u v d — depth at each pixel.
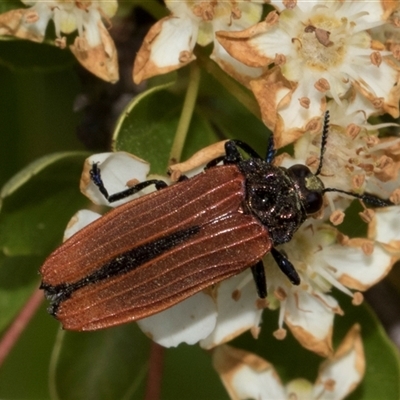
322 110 0.10
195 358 0.12
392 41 0.11
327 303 0.11
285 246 0.11
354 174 0.11
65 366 0.11
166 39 0.10
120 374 0.11
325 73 0.10
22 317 0.11
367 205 0.11
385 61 0.11
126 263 0.10
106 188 0.10
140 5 0.11
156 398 0.11
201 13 0.10
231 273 0.10
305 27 0.10
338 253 0.11
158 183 0.10
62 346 0.11
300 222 0.10
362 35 0.11
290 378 0.11
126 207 0.10
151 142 0.11
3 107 0.11
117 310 0.10
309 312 0.11
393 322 0.11
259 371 0.11
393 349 0.11
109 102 0.11
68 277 0.10
